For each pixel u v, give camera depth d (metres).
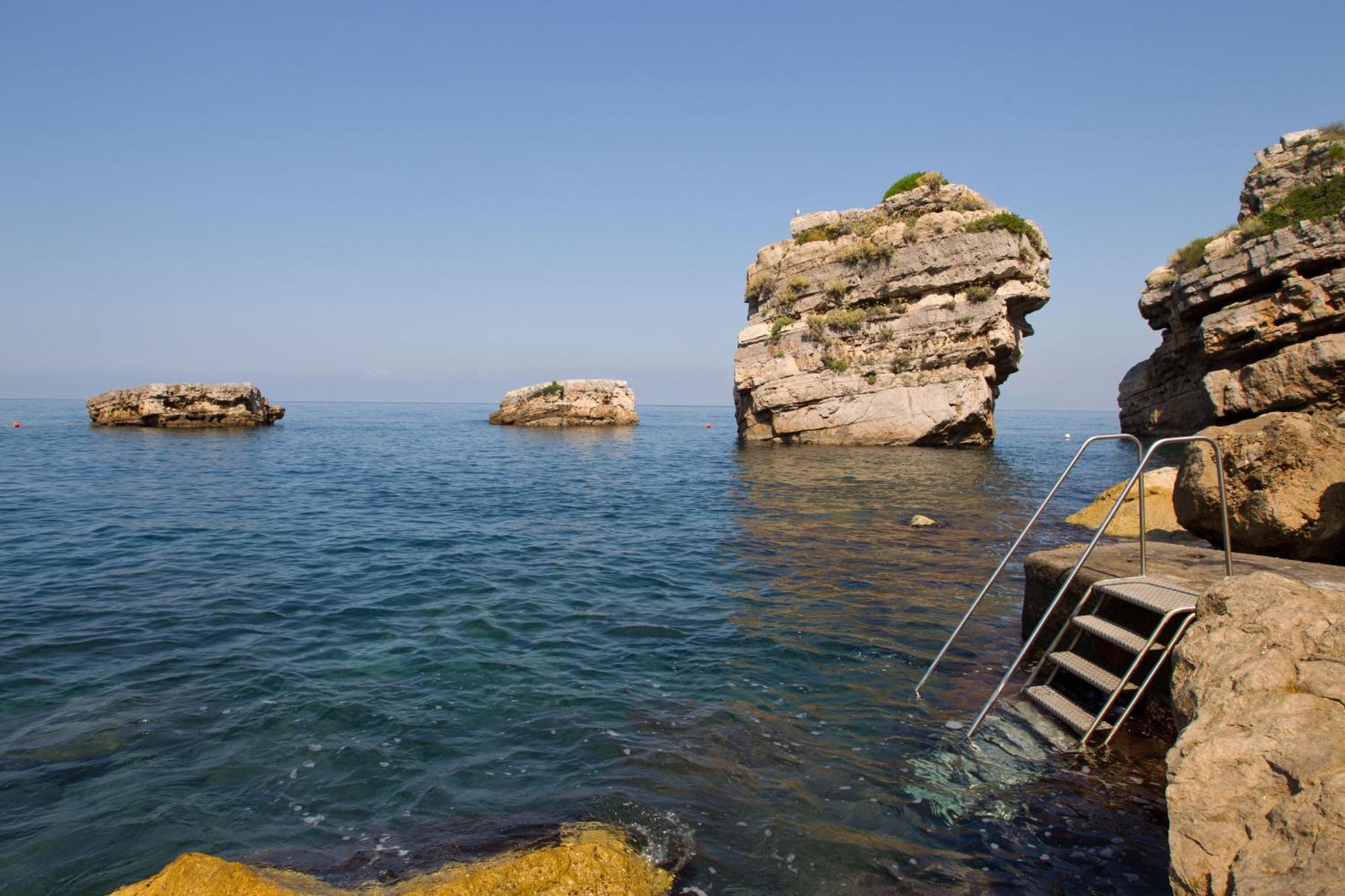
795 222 45.50
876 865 4.62
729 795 5.40
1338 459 7.74
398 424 80.00
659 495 23.67
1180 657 4.88
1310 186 26.42
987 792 5.45
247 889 3.79
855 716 6.81
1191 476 8.98
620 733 6.42
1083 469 31.38
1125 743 6.00
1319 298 23.73
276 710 6.73
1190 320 30.95
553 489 25.52
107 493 21.31
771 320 44.88
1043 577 8.26
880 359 40.56
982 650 8.57
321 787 5.42
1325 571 7.12
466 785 5.48
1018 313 40.53
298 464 32.50
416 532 16.55
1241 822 3.51
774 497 22.44
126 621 9.34
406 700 7.05
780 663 8.23
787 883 4.43
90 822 4.90
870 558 13.73
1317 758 3.54
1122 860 4.66
